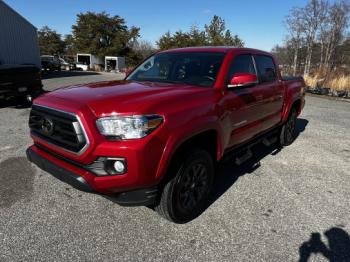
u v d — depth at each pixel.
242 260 2.71
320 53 27.73
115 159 2.58
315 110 10.64
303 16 27.03
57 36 68.81
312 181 4.41
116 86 3.39
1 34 22.25
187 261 2.67
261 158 5.32
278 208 3.60
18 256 2.65
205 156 3.27
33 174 4.29
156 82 3.78
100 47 55.19
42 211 3.36
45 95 3.27
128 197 2.75
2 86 9.13
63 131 2.81
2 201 3.54
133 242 2.89
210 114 3.20
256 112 4.31
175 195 2.99
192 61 3.95
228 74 3.70
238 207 3.59
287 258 2.75
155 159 2.67
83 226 3.11
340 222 3.35
